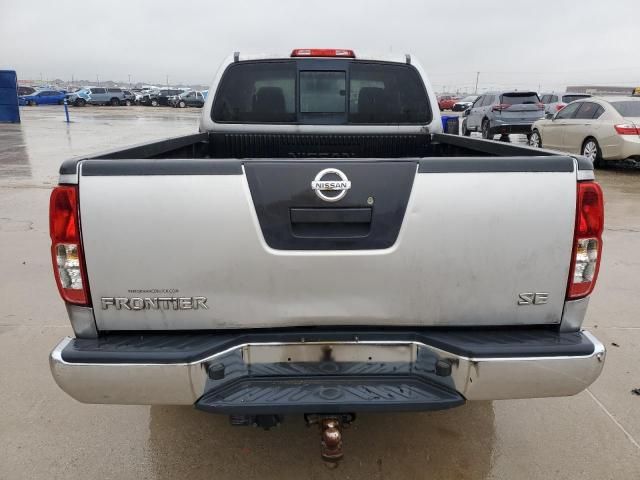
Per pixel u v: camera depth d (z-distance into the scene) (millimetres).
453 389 2158
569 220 2121
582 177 2107
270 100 4156
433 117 4246
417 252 2121
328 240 2105
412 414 3107
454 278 2150
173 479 2602
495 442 2871
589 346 2125
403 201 2092
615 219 7672
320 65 4098
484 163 2088
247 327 2191
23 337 4027
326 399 2109
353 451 2785
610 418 3082
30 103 49000
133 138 20125
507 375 2100
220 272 2115
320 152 4285
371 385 2195
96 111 42500
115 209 2051
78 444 2846
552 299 2191
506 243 2125
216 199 2059
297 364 2229
